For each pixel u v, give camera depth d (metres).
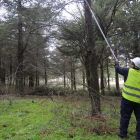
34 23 7.28
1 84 7.19
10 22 6.96
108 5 5.03
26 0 6.98
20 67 8.52
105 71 14.21
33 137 2.53
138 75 2.49
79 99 4.02
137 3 5.09
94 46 4.10
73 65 12.99
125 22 5.30
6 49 9.61
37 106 5.11
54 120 3.45
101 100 4.05
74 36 6.21
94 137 2.52
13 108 4.89
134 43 6.32
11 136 2.66
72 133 2.70
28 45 9.91
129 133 2.79
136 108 2.53
